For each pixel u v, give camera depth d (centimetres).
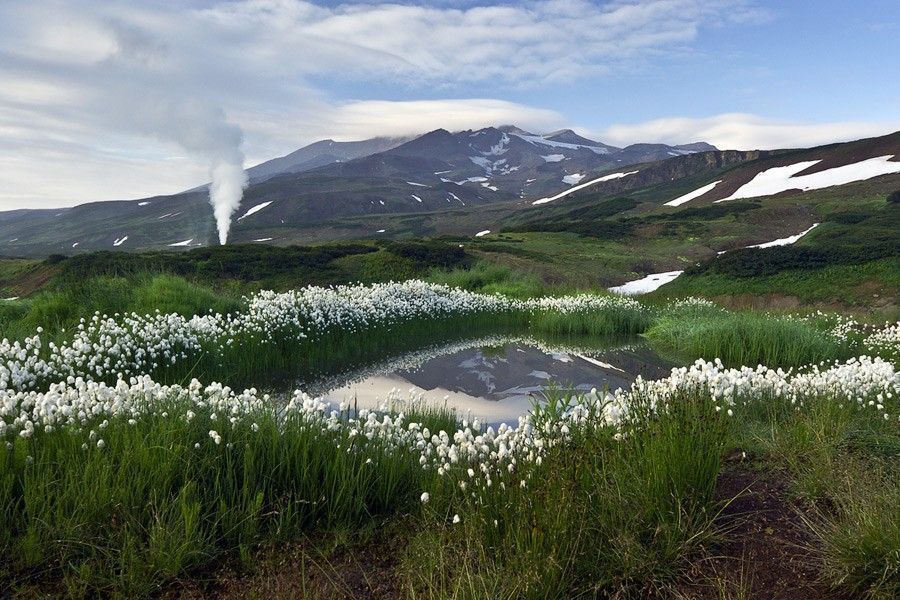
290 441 585
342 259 3453
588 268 4350
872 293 2597
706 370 876
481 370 1399
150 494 478
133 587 417
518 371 1391
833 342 1586
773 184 10419
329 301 1755
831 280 2814
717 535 472
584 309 2177
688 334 1780
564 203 19150
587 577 422
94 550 440
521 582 384
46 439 545
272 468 555
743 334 1639
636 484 508
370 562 471
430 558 435
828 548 432
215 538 480
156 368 1137
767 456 668
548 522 430
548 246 5438
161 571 435
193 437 578
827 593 402
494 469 536
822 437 656
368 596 419
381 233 18962
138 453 527
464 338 1905
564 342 1872
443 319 2023
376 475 579
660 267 4797
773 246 3488
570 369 1421
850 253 3061
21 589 410
